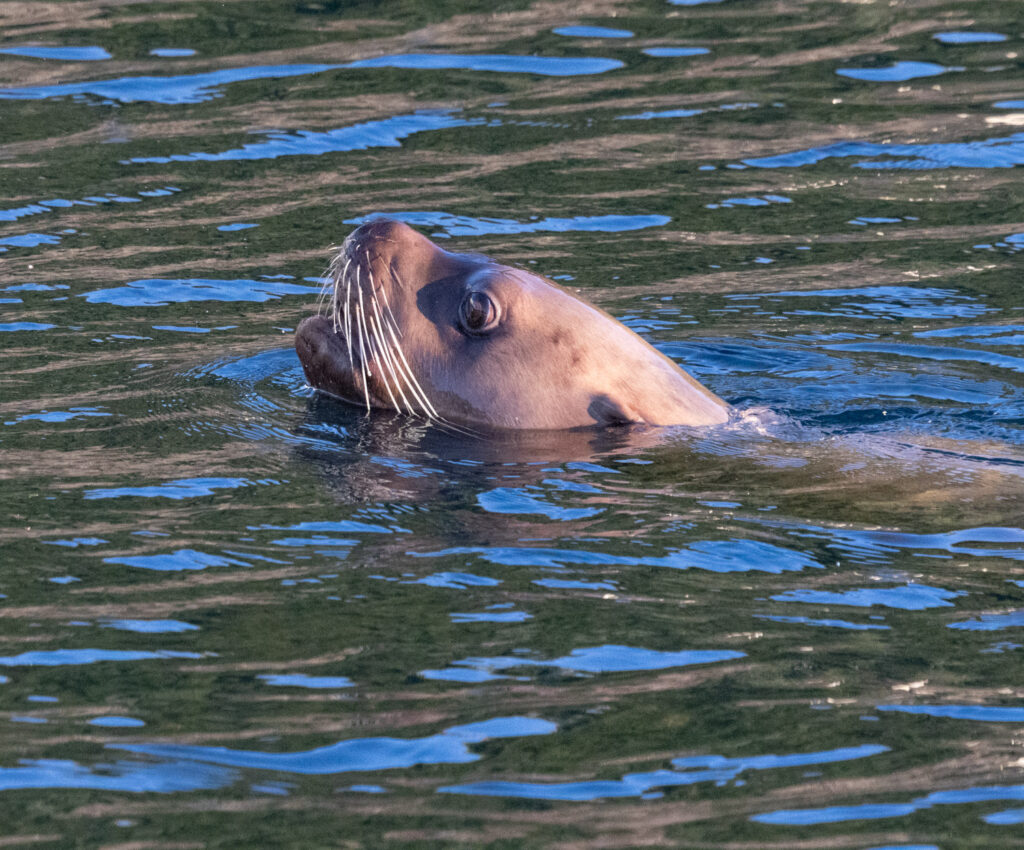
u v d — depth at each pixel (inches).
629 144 1871.3
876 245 1604.3
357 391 1165.1
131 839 588.1
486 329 1120.2
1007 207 1694.1
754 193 1738.4
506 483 997.2
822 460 1059.9
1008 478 1027.9
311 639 759.1
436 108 1972.2
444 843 585.9
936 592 831.7
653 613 797.2
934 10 2367.1
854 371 1283.2
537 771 639.8
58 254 1519.4
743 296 1471.5
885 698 705.0
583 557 871.1
